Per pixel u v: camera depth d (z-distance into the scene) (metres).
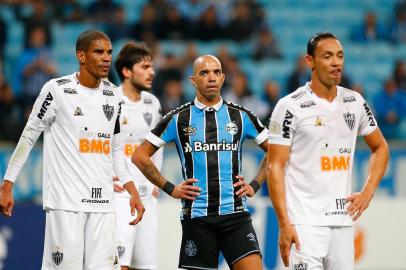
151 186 28.31
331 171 21.28
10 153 41.09
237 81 50.22
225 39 57.72
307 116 21.19
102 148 23.20
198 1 59.62
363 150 43.62
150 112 28.61
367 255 36.34
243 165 42.00
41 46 52.62
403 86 54.88
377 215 36.62
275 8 64.50
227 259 22.78
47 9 58.72
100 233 23.03
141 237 28.14
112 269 23.27
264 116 49.44
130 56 28.12
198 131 22.80
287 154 21.31
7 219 33.28
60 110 22.83
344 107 21.50
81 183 22.80
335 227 21.33
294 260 21.09
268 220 34.69
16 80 52.03
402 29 62.81
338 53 21.00
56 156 22.86
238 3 59.34
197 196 22.61
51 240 22.83
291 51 62.50
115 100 23.67
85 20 58.44
